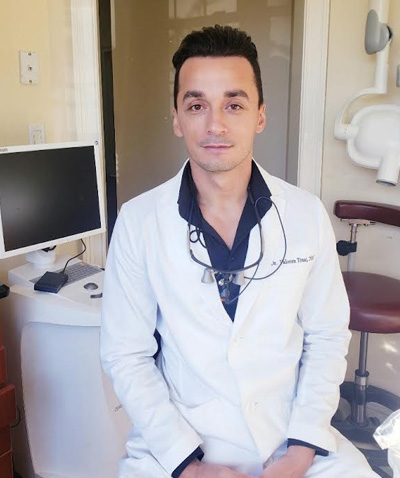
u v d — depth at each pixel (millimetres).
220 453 1099
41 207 1739
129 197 3455
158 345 1200
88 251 2293
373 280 2064
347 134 2066
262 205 1118
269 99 3074
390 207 2039
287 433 1126
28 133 1996
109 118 2584
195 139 1044
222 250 1108
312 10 2174
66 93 2131
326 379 1150
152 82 3318
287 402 1156
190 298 1098
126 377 1118
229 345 1084
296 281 1120
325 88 2236
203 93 1017
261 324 1107
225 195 1100
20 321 1729
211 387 1104
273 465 1062
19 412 1854
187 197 1116
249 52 1044
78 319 1605
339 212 2125
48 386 1754
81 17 2064
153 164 3443
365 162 2039
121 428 1766
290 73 2814
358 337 2369
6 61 1882
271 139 3123
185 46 1044
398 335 2314
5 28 1864
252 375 1106
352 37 2156
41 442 1817
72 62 2105
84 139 2160
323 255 1166
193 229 1110
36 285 1715
